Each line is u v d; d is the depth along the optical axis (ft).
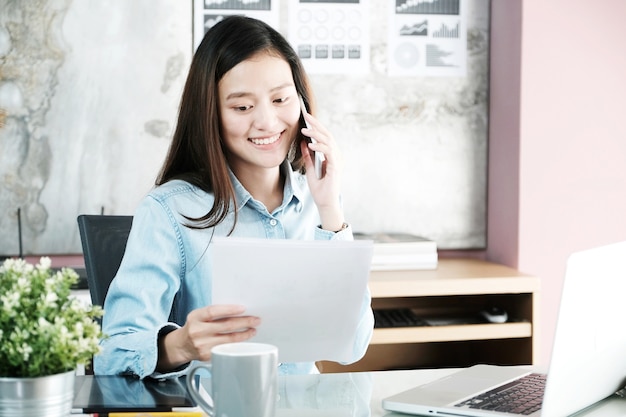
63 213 9.52
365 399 4.41
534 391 4.41
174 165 5.46
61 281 3.36
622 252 4.18
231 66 5.08
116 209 9.63
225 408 3.41
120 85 9.57
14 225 9.45
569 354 3.75
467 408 4.04
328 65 10.07
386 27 10.16
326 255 4.17
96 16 9.47
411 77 10.26
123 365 4.50
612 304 4.10
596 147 9.80
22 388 3.18
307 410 4.15
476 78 10.39
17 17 9.32
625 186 9.89
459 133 10.41
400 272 9.32
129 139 9.61
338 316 4.42
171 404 3.88
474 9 10.32
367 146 10.22
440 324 9.16
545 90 9.65
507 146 9.95
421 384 4.76
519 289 9.02
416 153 10.34
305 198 5.76
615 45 9.76
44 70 9.41
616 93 9.80
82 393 4.08
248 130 5.16
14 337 3.15
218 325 4.18
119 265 5.65
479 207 10.52
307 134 5.31
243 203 5.43
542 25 9.59
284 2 9.93
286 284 4.20
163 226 5.14
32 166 9.45
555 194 9.75
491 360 9.99
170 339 4.41
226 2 9.77
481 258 10.60
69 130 9.49
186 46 9.70
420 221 10.40
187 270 5.21
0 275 3.39
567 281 3.62
